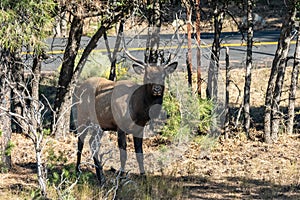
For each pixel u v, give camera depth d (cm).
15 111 3253
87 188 2061
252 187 2348
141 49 4034
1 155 2430
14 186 2234
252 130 3456
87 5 2936
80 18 2997
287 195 2236
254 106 4141
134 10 2831
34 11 2181
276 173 2595
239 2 3378
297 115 3853
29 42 2203
